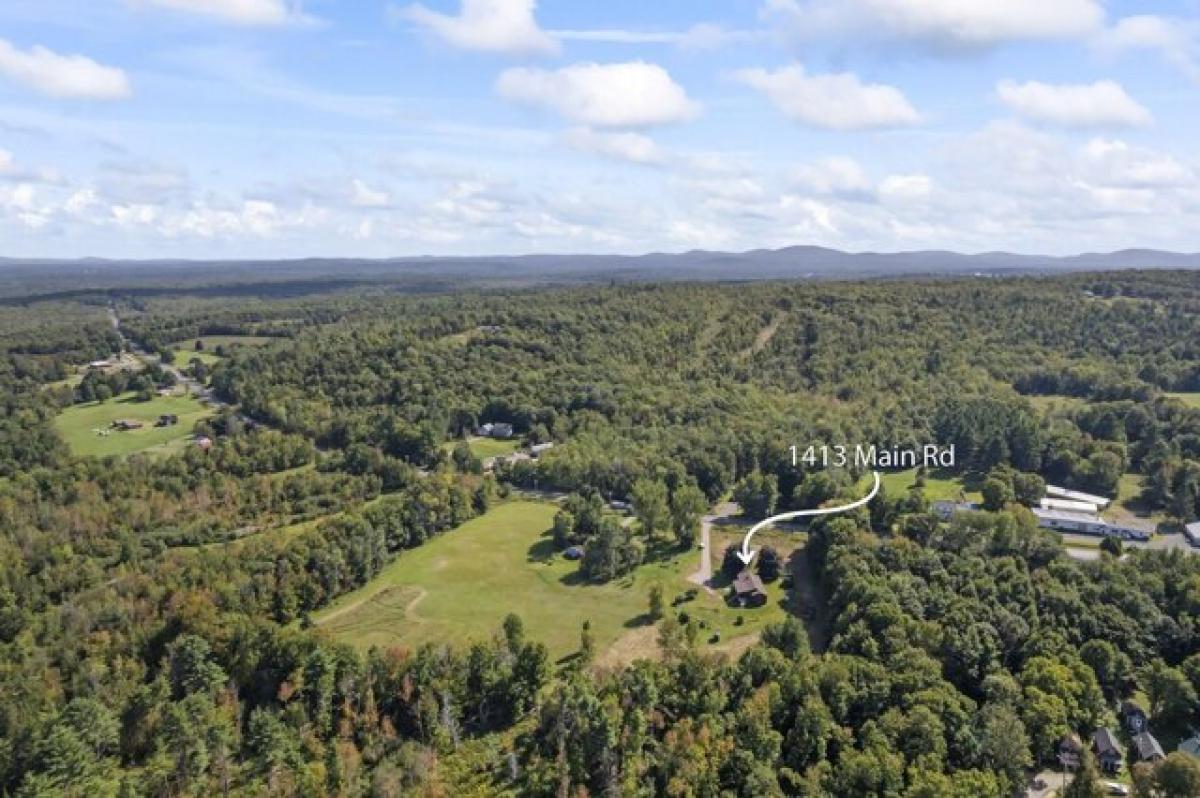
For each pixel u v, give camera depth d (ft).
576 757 320.91
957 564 427.74
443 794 312.29
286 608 462.19
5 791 321.52
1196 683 347.36
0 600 461.37
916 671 344.90
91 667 384.06
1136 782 295.89
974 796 284.61
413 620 461.78
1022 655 368.68
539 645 377.09
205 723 340.80
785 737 326.03
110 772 332.39
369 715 353.51
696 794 299.99
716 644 425.28
